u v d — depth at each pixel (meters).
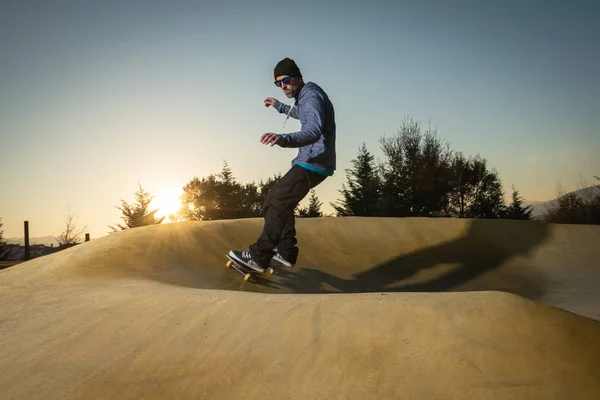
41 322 2.90
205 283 4.44
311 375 2.09
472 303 2.39
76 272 4.12
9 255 17.83
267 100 4.61
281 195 4.13
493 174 22.16
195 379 2.14
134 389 2.12
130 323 2.71
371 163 23.53
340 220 7.00
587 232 7.16
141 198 26.14
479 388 1.95
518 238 6.92
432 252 6.37
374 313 2.43
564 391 1.93
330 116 4.05
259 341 2.35
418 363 2.09
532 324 2.22
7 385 2.24
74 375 2.26
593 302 4.52
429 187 22.23
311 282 5.07
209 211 28.59
